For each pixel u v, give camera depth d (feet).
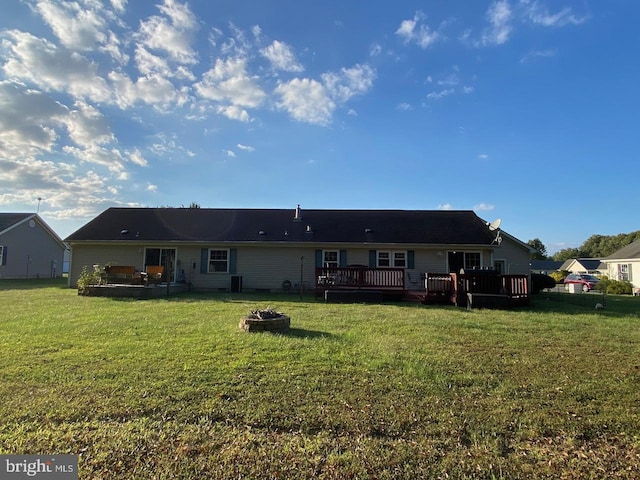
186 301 40.32
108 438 9.64
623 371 15.81
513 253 68.95
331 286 47.03
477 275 41.09
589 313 35.63
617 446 9.73
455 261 57.52
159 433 9.93
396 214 67.56
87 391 12.59
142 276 47.32
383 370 15.15
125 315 28.89
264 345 18.81
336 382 13.66
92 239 58.23
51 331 22.21
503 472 8.48
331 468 8.55
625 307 42.34
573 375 15.16
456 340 21.40
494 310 37.09
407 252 57.67
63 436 9.69
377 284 47.21
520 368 15.99
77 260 59.36
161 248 58.80
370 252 57.88
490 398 12.57
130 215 66.33
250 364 15.56
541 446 9.70
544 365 16.53
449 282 43.29
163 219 64.95
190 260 58.39
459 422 10.83
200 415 11.00
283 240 57.88
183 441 9.55
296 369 15.02
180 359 16.28
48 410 11.11
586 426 10.77
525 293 40.88
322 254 58.08
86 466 8.47
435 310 36.29
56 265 106.83
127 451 9.07
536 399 12.59
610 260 103.55
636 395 13.11
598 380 14.58
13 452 8.98
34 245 97.45
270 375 14.26
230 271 58.13
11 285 64.85
